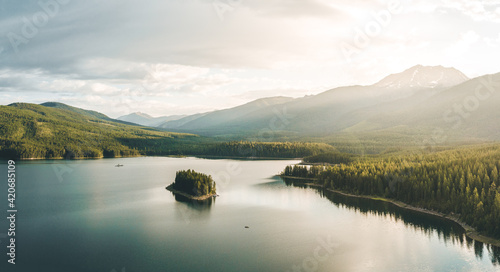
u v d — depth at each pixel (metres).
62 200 147.75
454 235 96.00
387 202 139.00
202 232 101.38
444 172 128.12
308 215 120.38
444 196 118.88
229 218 117.06
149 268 76.50
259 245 90.50
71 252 85.44
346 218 116.06
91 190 173.12
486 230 92.44
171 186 178.12
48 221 113.00
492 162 129.62
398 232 99.88
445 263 78.12
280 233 100.25
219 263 79.19
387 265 77.62
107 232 101.31
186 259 81.31
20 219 115.44
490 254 82.38
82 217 118.12
